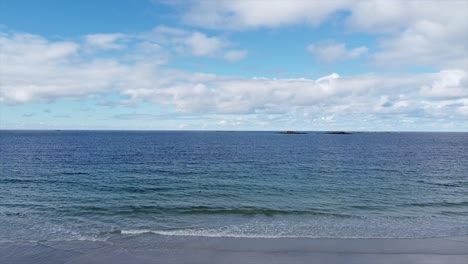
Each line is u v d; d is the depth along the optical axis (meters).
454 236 14.36
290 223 16.45
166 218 17.39
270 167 39.62
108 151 62.59
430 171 36.66
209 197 22.64
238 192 24.45
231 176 32.16
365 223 16.55
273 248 12.86
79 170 35.84
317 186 26.98
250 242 13.52
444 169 38.44
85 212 18.53
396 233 14.89
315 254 12.26
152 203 20.64
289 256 12.06
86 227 15.74
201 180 29.61
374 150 70.31
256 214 18.17
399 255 12.16
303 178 31.14
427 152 64.88
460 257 11.98
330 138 148.62
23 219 17.06
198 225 16.16
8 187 25.97
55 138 128.25
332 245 13.21
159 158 49.75
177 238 13.97
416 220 17.16
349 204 20.75
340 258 11.90
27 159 46.94
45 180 29.28
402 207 20.11
